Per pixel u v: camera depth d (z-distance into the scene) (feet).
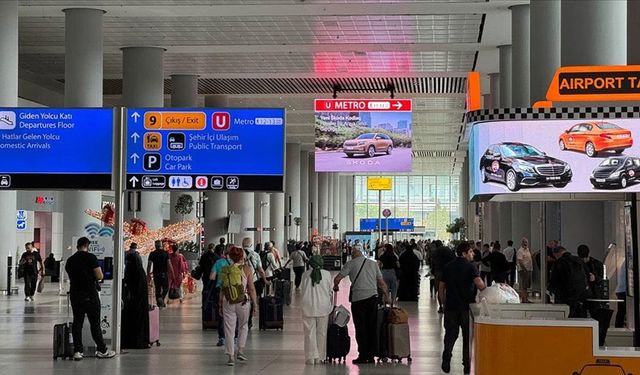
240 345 46.16
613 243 54.29
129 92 108.88
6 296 94.53
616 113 32.40
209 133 49.47
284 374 41.83
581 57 58.34
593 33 58.18
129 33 103.40
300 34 104.37
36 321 68.28
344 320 46.34
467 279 41.65
